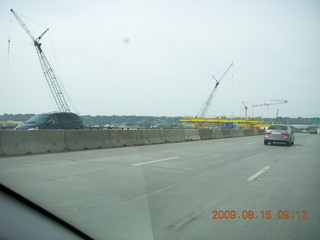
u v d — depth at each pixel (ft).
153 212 16.55
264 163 38.19
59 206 16.83
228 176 28.07
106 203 17.87
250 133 145.69
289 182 26.04
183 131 82.74
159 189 22.02
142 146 59.52
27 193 18.99
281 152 53.93
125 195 19.90
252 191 22.21
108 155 41.45
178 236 13.29
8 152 37.93
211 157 42.91
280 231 14.30
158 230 13.92
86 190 20.76
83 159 36.47
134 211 16.55
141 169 30.27
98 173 27.30
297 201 19.72
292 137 72.59
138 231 13.66
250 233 13.96
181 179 25.96
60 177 24.86
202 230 14.11
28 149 40.47
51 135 44.19
